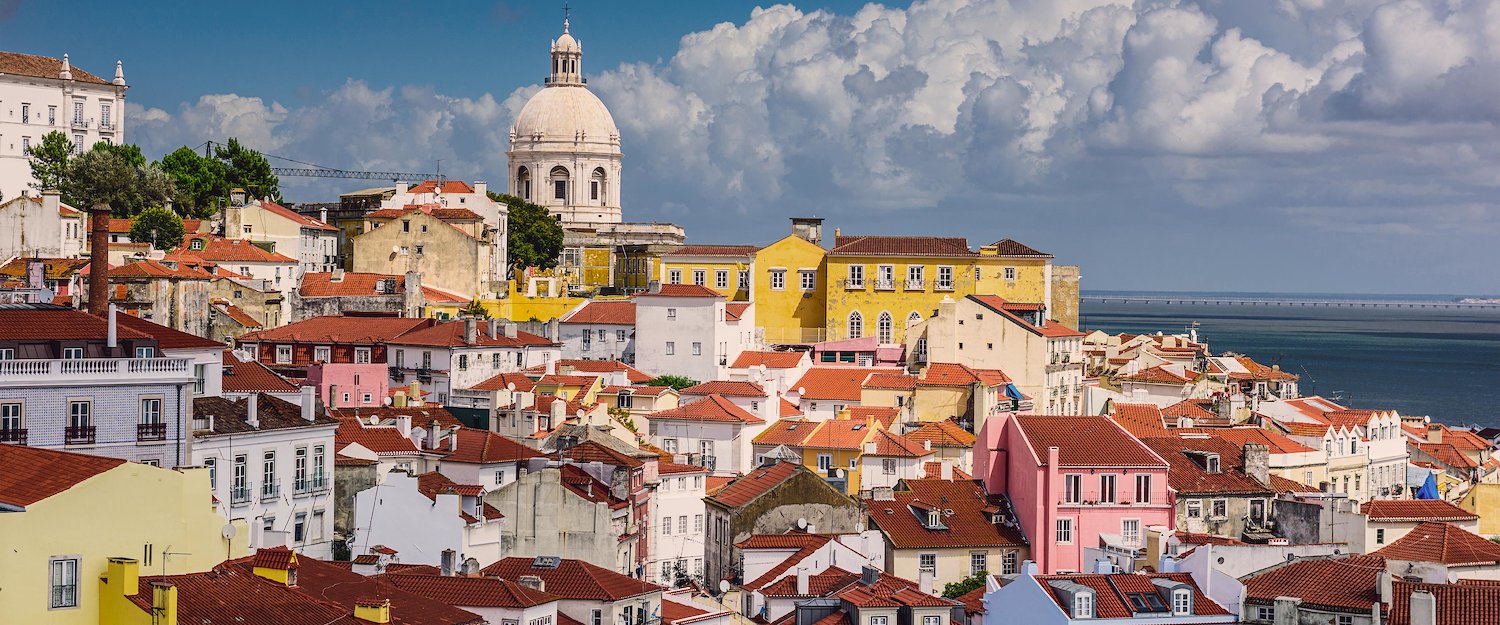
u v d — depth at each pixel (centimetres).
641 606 11375
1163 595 11488
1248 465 15388
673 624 11588
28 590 8350
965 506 14625
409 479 12925
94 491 8619
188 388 11481
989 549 14162
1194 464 15350
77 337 11488
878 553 13862
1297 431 19725
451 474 14388
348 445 13975
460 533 12812
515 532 13488
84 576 8544
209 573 9081
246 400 12900
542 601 10662
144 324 13025
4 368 10738
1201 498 14875
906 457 17550
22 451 9050
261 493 12350
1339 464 19475
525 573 11481
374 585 10119
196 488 9256
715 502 14788
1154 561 13125
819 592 12262
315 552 12900
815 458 18138
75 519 8531
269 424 12519
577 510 13575
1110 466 14438
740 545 13862
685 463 17138
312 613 9000
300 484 12781
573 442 16862
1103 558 13362
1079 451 14550
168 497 8988
